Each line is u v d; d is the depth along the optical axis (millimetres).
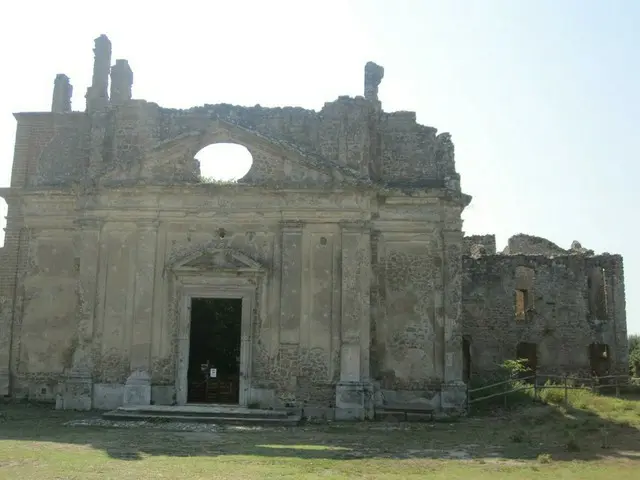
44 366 21297
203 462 11461
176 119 21656
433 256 20812
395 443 14461
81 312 20328
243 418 17891
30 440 13859
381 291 20688
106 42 23141
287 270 20172
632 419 18219
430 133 21703
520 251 40750
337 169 20453
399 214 20969
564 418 18500
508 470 11250
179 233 20781
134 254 20656
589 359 35312
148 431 15688
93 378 20047
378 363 20344
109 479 9844
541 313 35594
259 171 20891
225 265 20281
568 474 10891
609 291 35969
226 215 20688
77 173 22141
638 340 46719
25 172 22359
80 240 21125
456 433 16141
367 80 22188
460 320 20422
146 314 20219
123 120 21672
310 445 14016
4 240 22047
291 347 19844
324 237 20438
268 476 10344
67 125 22516
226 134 20938
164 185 20516
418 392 20156
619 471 11172
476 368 35000
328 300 20094
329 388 19625
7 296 21766
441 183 21422
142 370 19906
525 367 35156
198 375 21719
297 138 21375
